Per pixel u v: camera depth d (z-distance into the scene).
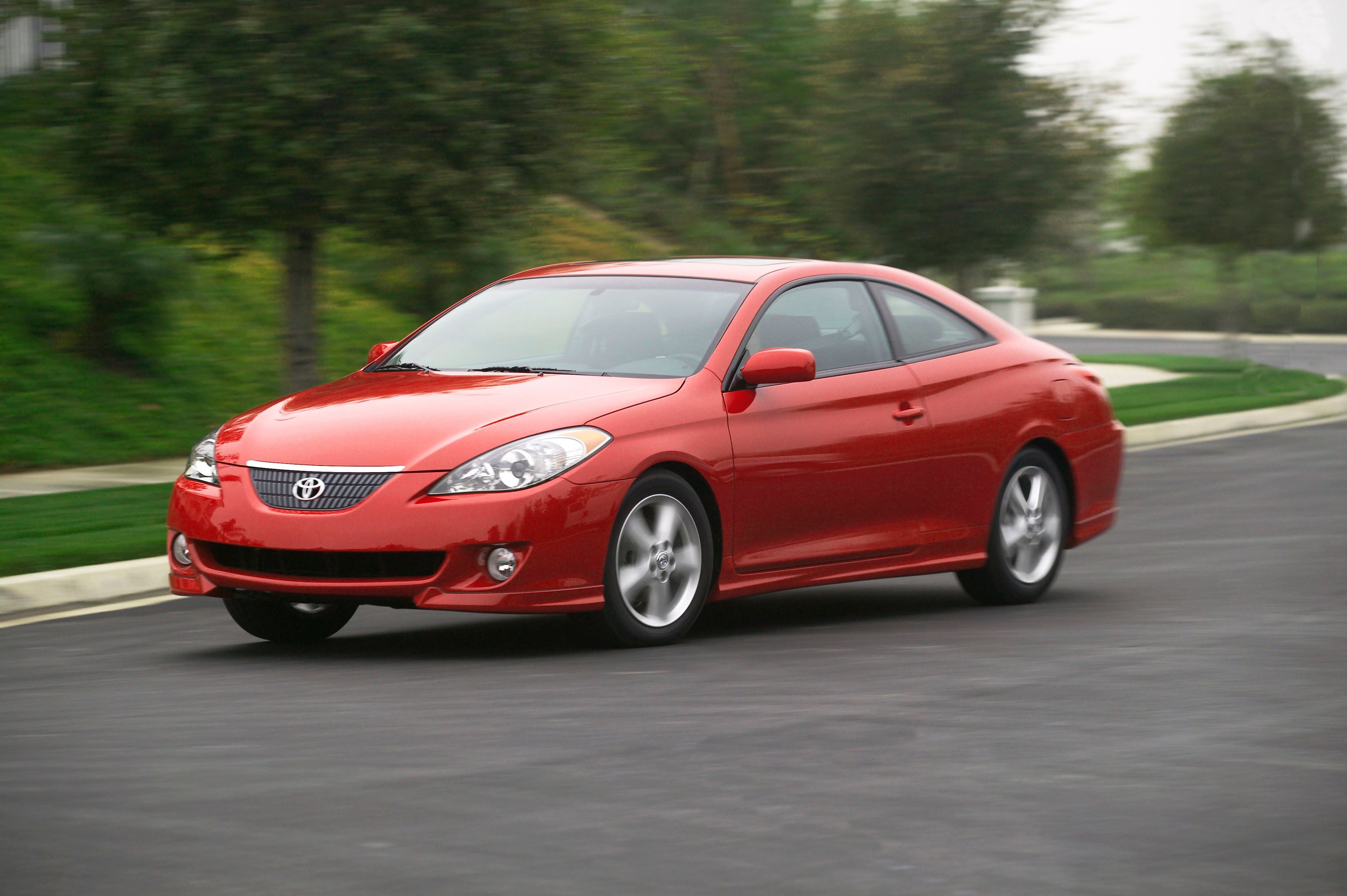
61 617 14.55
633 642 12.08
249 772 8.48
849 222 41.59
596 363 13.04
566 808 7.79
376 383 12.96
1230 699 10.29
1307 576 16.30
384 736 9.30
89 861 6.98
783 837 7.32
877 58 41.81
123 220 24.89
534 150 24.11
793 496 12.91
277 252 31.30
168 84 22.16
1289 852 7.12
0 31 26.62
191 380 30.45
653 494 12.00
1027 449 14.96
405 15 22.73
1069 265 79.06
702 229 53.62
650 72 26.23
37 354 28.80
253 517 11.64
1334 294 93.00
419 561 11.38
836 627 13.46
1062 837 7.34
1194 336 92.19
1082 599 15.13
